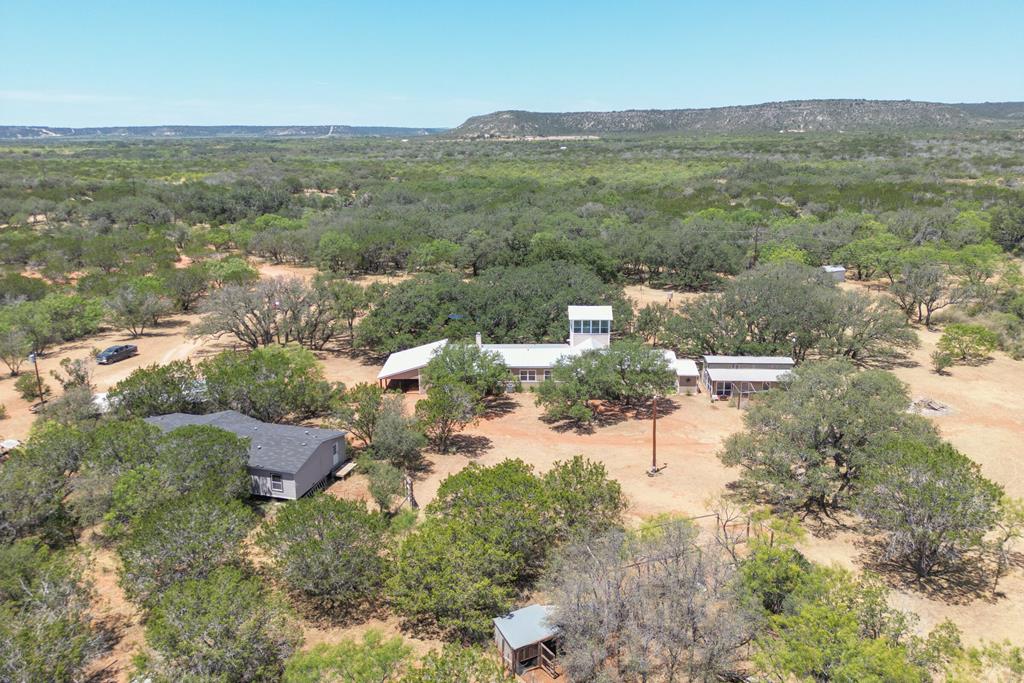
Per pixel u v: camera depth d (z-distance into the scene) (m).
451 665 15.72
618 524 24.86
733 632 17.14
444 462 32.94
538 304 50.97
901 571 23.28
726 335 46.53
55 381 44.75
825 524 26.44
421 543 20.50
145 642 19.38
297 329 50.94
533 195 117.00
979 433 35.53
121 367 48.38
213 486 24.89
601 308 46.47
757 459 26.92
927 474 21.98
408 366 42.75
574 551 20.64
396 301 50.34
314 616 21.27
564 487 24.03
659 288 73.88
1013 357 49.09
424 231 89.44
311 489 29.06
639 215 97.75
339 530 20.95
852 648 14.95
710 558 19.45
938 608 21.25
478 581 19.61
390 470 28.56
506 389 43.12
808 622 16.05
